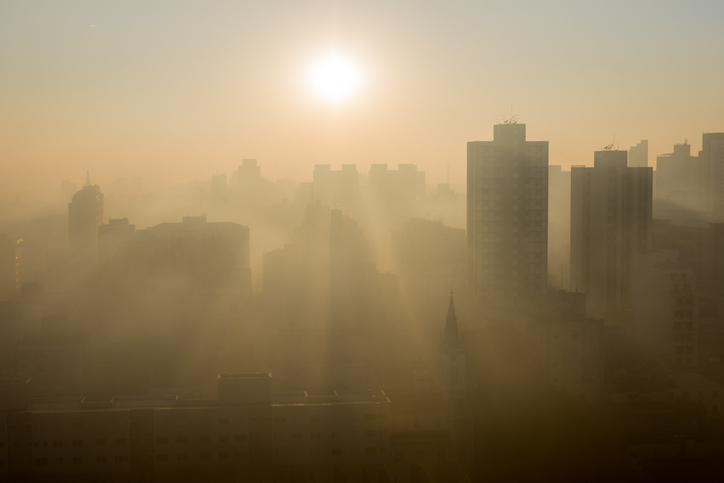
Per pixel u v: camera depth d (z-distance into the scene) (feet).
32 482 488.85
